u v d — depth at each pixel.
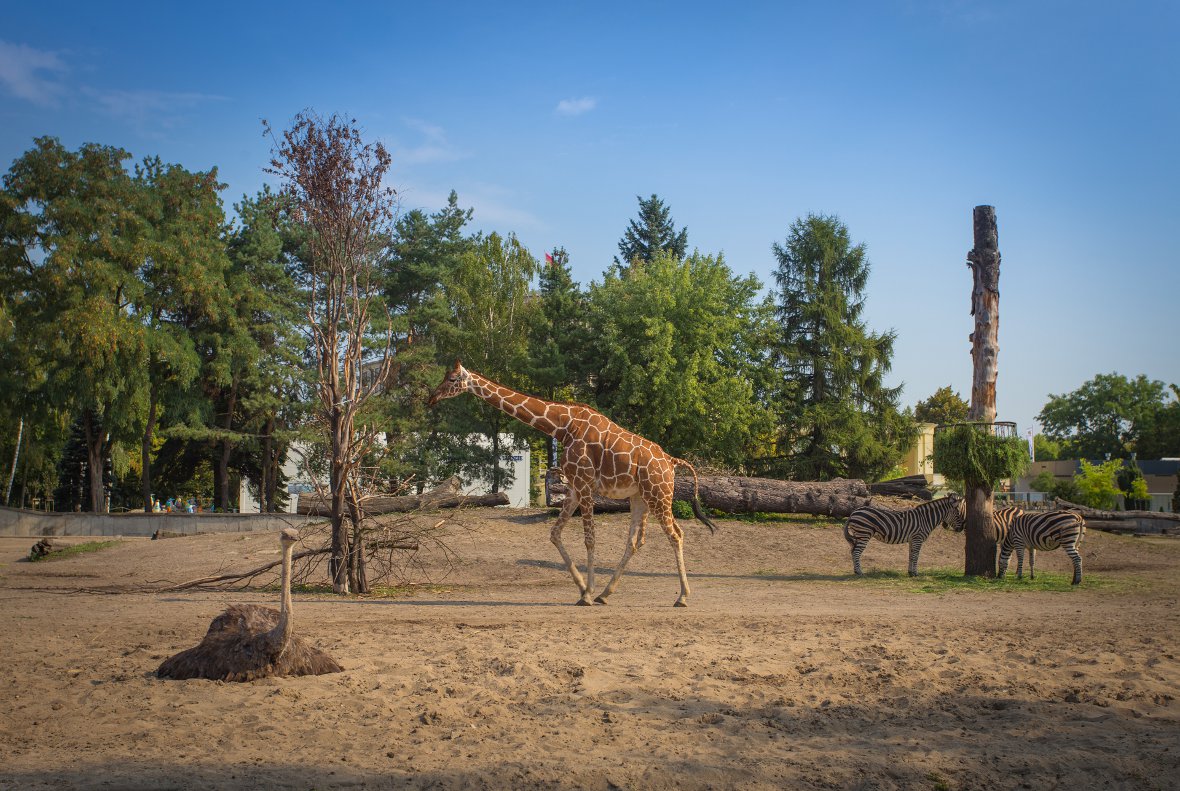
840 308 41.09
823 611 14.33
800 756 6.30
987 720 7.34
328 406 17.66
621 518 28.64
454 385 16.41
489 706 7.62
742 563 24.11
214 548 25.48
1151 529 31.09
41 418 43.34
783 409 40.19
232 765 5.93
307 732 6.75
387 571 18.58
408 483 19.08
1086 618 13.23
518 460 51.34
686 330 37.97
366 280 18.88
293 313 46.09
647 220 73.94
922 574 21.62
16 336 41.56
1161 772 6.03
